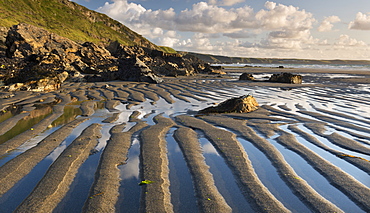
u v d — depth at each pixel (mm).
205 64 73688
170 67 55188
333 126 11336
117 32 139125
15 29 40594
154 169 6789
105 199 5312
